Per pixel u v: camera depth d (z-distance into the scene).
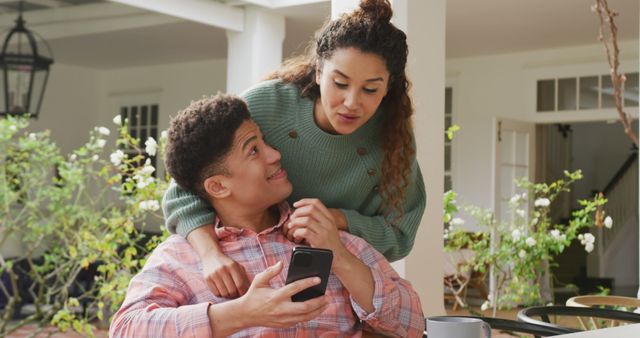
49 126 11.81
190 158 1.80
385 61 1.77
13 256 8.36
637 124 10.71
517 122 9.80
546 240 5.86
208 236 1.83
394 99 1.98
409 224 2.11
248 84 7.05
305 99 1.99
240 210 1.86
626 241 13.59
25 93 6.72
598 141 16.06
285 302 1.59
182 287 1.79
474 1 7.77
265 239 1.86
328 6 6.95
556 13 8.21
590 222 5.77
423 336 2.00
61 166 6.03
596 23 8.57
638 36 9.19
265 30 7.09
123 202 10.63
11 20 9.16
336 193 2.04
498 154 9.45
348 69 1.76
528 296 6.02
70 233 6.06
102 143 5.79
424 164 3.90
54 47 10.55
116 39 10.02
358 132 1.98
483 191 10.45
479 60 10.52
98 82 12.39
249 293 1.61
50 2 8.73
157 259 1.82
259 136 1.83
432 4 3.96
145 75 11.99
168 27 9.13
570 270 13.58
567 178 14.39
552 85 10.01
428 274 3.87
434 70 3.96
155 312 1.66
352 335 1.86
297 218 1.78
